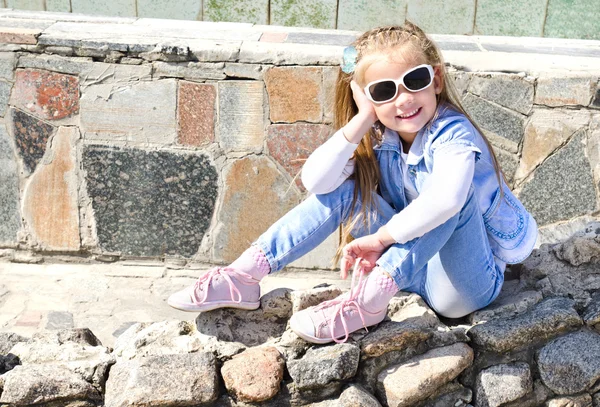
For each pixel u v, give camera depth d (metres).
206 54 2.87
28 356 2.15
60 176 3.09
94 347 2.19
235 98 2.93
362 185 2.12
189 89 2.93
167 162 3.04
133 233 3.16
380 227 2.14
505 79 2.84
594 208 2.97
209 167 3.04
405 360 2.10
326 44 2.96
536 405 2.13
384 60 1.95
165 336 2.18
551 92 2.84
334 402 2.04
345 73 2.11
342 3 3.98
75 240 3.18
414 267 2.01
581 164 2.92
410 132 2.02
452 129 1.97
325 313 2.08
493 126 2.91
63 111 2.99
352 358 2.04
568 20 3.95
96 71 2.92
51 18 3.23
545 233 3.02
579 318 2.18
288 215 2.16
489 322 2.18
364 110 2.03
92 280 3.10
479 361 2.15
